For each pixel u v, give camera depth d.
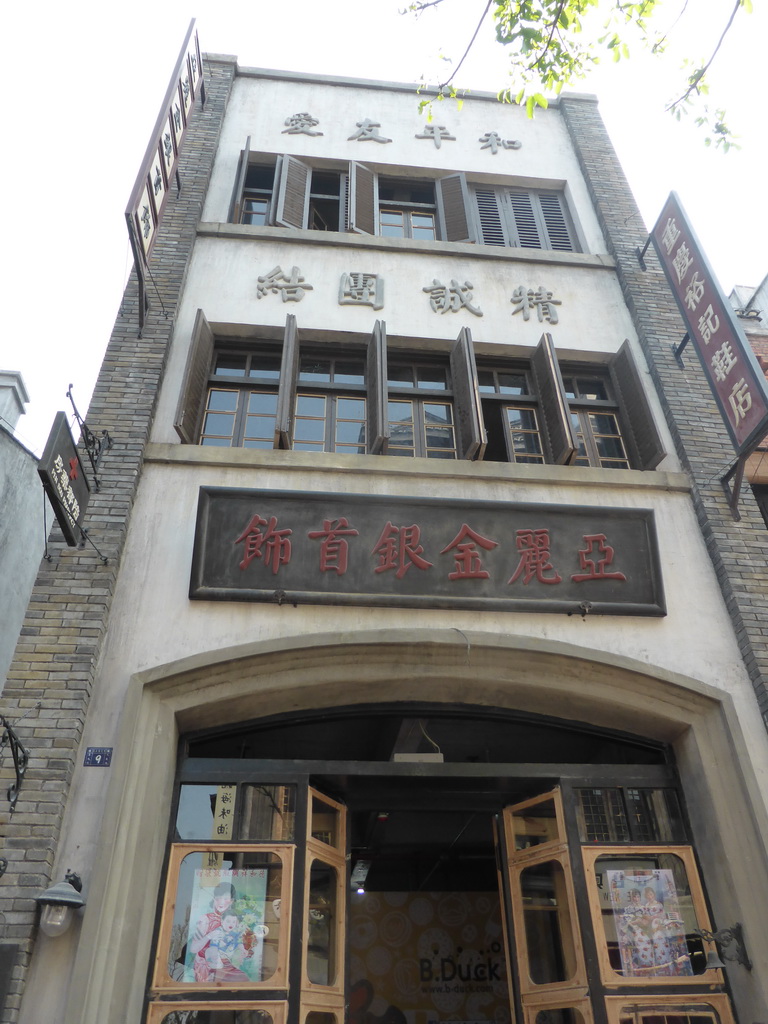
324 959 4.91
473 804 5.79
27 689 4.82
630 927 4.98
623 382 7.30
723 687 5.57
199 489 5.80
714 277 6.55
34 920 4.13
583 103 10.08
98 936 4.16
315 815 5.29
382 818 7.59
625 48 5.56
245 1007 4.46
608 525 5.95
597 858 5.19
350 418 6.96
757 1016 4.60
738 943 4.78
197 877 4.81
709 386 7.09
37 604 5.17
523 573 5.73
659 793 5.54
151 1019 4.34
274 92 9.73
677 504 6.45
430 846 8.57
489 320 7.62
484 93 10.14
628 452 7.13
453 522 5.83
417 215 8.95
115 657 5.20
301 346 7.32
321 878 5.13
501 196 9.30
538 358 7.31
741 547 6.09
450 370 7.40
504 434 7.11
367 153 9.23
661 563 6.07
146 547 5.68
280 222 8.08
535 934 5.27
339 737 5.91
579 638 5.68
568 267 8.19
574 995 4.87
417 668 5.49
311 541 5.64
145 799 4.73
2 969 3.95
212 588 5.43
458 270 8.00
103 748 4.79
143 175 6.29
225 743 5.63
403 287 7.76
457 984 9.00
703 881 5.19
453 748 6.13
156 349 6.63
